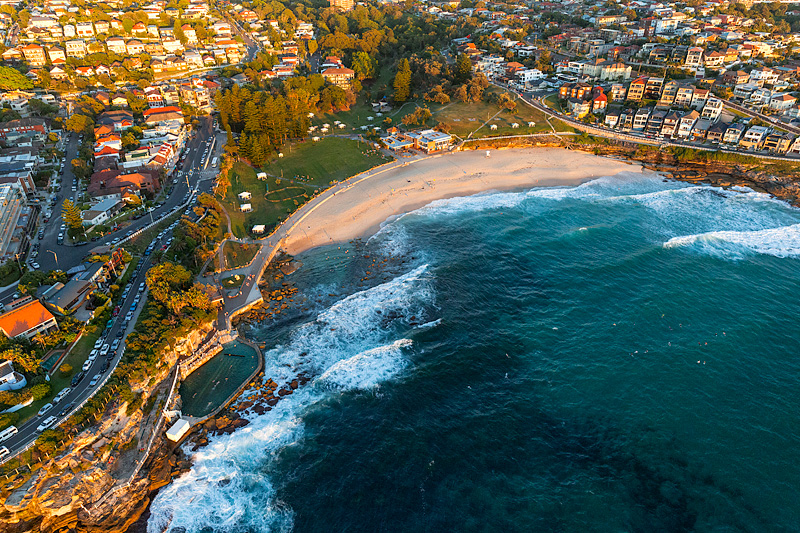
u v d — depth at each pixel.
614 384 97.31
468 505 77.38
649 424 89.06
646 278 126.75
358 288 126.88
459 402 94.94
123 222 141.12
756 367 100.06
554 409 92.88
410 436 88.44
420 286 125.00
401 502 78.25
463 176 183.38
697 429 87.81
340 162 191.00
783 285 123.56
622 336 108.62
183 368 103.50
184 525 77.38
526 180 182.00
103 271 116.06
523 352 105.94
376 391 97.56
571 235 146.62
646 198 169.00
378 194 169.88
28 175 149.50
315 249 142.75
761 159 186.12
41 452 78.94
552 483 80.19
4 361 89.50
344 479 82.25
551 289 124.25
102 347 99.25
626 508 76.06
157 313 106.19
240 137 192.50
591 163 195.88
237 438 90.25
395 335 111.00
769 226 150.75
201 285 118.00
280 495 80.75
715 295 120.06
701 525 73.50
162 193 159.88
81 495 79.62
